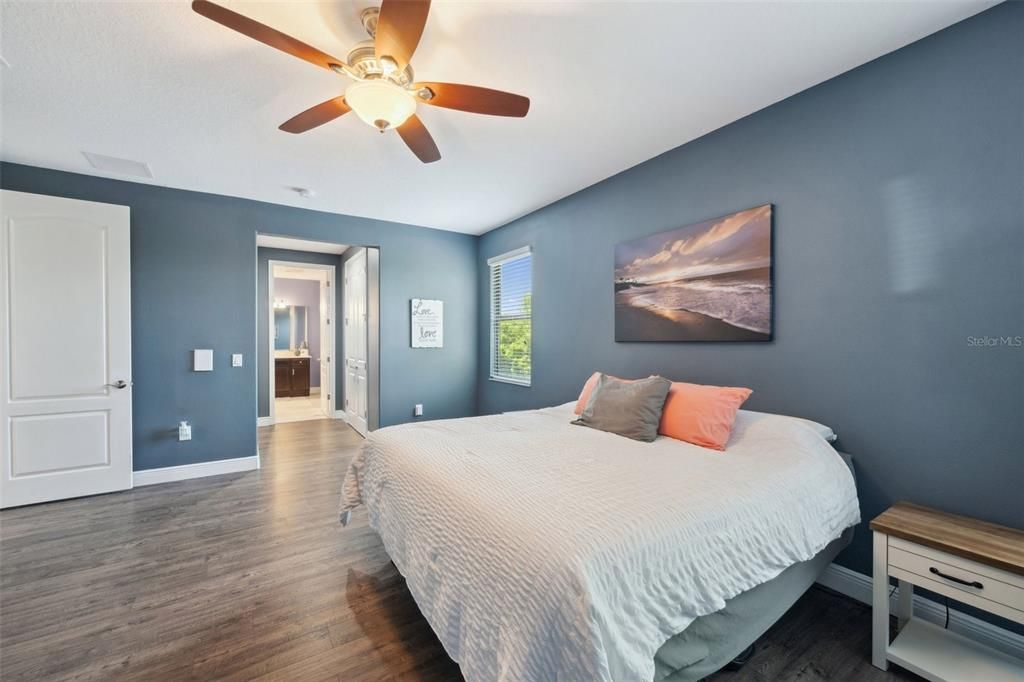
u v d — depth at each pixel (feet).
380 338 14.87
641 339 9.80
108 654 5.27
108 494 10.55
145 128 8.12
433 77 6.50
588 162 9.77
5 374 9.48
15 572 7.07
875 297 6.28
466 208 13.30
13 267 9.51
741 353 7.97
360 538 8.39
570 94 7.02
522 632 3.37
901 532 4.96
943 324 5.67
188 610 6.13
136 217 11.12
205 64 6.20
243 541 8.22
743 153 7.87
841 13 5.30
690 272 8.72
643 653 3.33
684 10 5.19
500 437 7.18
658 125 8.11
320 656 5.29
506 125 8.05
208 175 10.55
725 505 4.48
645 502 4.35
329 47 5.85
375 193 11.87
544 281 13.05
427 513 5.08
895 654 5.00
